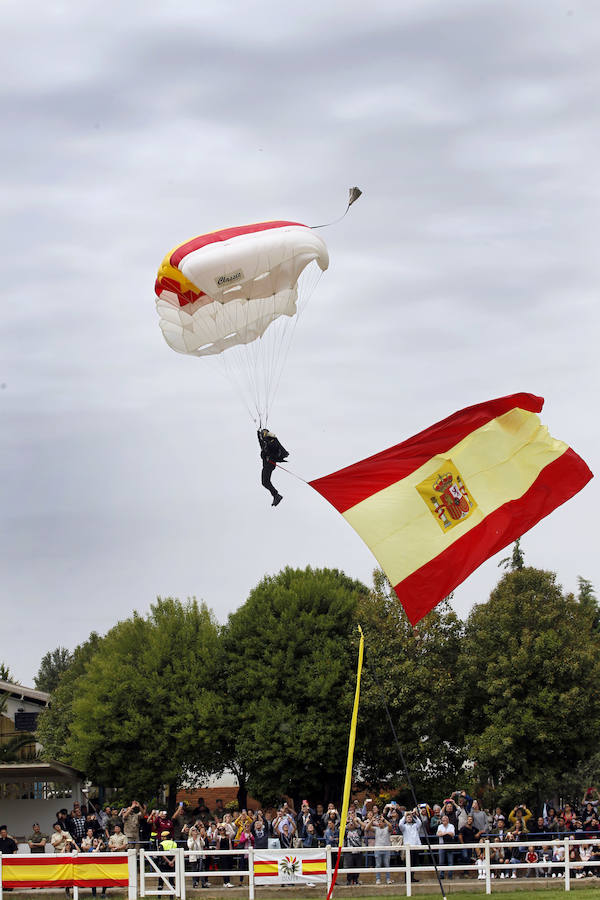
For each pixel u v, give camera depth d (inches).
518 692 1690.5
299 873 1060.5
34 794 2018.9
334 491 780.0
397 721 1781.5
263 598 2004.2
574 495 818.8
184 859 1113.4
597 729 1657.2
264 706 1872.5
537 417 816.3
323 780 1910.7
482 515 789.9
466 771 1758.1
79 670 3233.3
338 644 1903.3
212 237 994.1
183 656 1989.4
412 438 791.7
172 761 1907.0
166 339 1069.8
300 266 1019.9
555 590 1759.4
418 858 1201.4
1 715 2068.2
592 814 1327.5
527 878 1120.8
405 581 766.5
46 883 1050.7
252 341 1085.1
